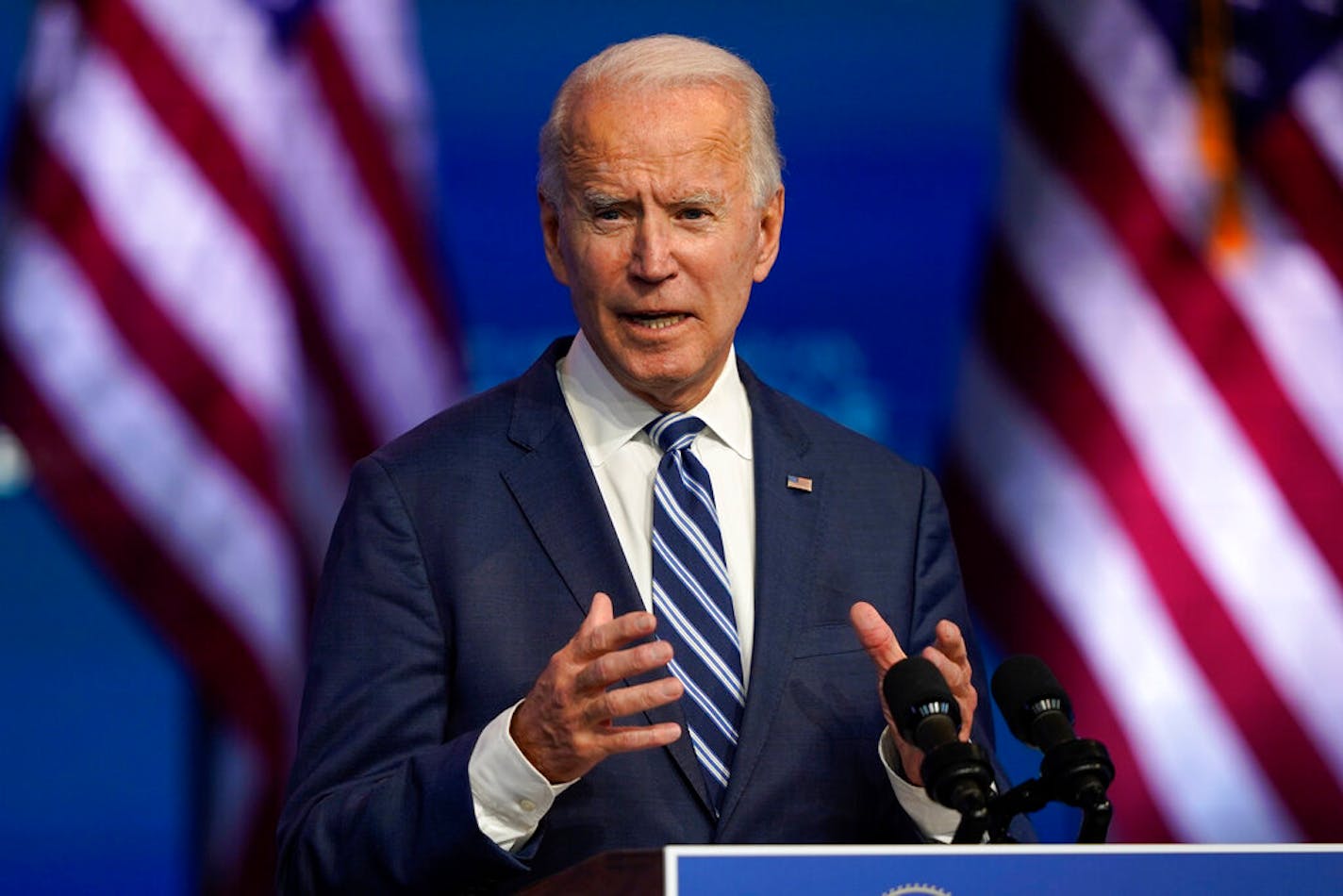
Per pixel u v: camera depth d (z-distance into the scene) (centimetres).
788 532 732
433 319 1397
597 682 576
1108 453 1428
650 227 689
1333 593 1417
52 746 1353
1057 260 1437
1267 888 474
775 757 692
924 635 734
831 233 1420
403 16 1412
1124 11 1459
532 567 710
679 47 717
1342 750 1418
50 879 1345
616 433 747
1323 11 1459
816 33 1430
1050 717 586
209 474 1369
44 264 1359
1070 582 1422
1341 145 1450
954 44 1445
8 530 1353
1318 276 1444
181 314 1373
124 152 1377
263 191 1391
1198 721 1423
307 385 1386
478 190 1410
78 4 1383
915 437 1420
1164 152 1450
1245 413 1428
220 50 1397
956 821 686
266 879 1355
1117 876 470
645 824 677
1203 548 1423
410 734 682
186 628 1362
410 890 629
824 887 463
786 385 1402
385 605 700
